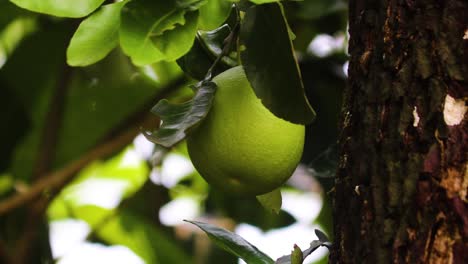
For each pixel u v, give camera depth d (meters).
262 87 1.42
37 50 2.18
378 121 1.40
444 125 1.38
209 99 1.45
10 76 2.21
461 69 1.38
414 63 1.39
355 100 1.43
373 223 1.39
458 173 1.37
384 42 1.41
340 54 2.02
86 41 1.45
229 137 1.46
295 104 1.41
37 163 2.09
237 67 1.48
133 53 1.43
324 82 1.99
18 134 2.19
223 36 1.54
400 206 1.38
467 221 1.36
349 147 1.42
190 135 1.46
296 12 1.99
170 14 1.42
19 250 2.04
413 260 1.37
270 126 1.46
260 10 1.42
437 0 1.40
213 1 1.45
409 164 1.38
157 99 2.10
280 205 1.56
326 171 1.69
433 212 1.37
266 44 1.42
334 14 2.03
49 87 2.25
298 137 1.48
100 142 2.09
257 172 1.46
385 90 1.40
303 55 2.04
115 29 1.45
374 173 1.40
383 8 1.42
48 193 2.05
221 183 1.48
